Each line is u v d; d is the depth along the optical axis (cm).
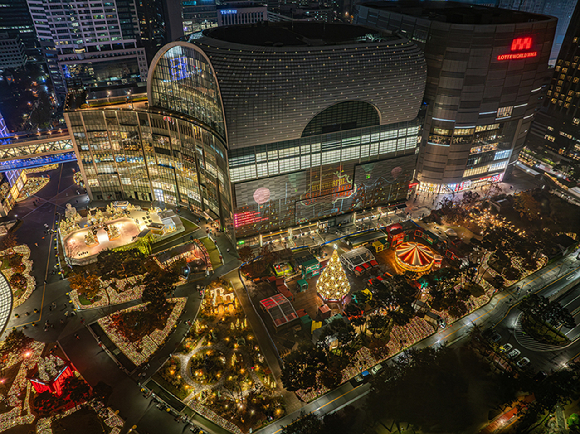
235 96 11262
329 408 9006
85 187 16750
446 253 13762
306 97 12062
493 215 15738
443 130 16200
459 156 16675
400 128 14512
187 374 9756
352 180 14762
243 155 12300
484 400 9150
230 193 13000
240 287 12569
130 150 15688
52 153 15525
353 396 9288
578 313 11588
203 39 12975
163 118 14688
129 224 15238
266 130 12156
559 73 19250
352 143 13925
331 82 12194
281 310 10988
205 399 9150
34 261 13475
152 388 9394
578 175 17938
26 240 14500
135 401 9081
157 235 14700
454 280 12506
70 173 19088
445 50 14712
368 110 13562
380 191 15712
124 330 10881
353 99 12850
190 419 8725
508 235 13925
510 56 14725
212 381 9569
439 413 8406
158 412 8856
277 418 8781
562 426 8531
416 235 14738
